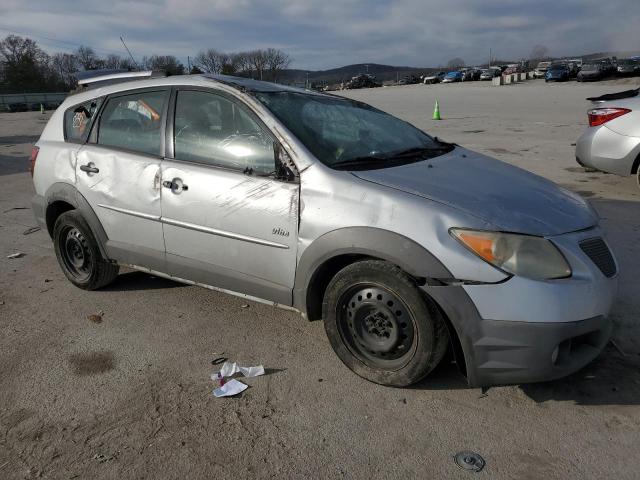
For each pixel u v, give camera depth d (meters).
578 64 51.31
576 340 2.81
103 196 4.09
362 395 2.99
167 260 3.83
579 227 2.89
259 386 3.11
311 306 3.23
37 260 5.33
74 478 2.44
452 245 2.68
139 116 4.01
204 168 3.55
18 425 2.81
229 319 3.94
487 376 2.72
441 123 16.38
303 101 3.75
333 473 2.44
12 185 9.25
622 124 6.92
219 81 3.68
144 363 3.38
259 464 2.50
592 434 2.63
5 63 80.06
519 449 2.55
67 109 4.60
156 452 2.59
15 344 3.65
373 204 2.90
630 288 4.19
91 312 4.11
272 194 3.22
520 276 2.61
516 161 9.45
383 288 2.89
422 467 2.46
